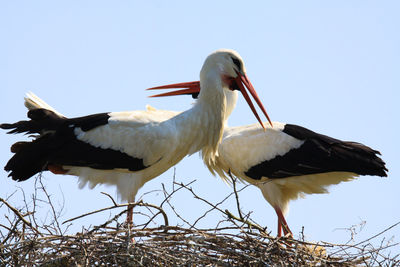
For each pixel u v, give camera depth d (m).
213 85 13.30
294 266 10.79
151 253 10.24
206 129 13.17
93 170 12.91
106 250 10.27
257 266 10.73
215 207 11.08
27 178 12.76
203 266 10.68
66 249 10.35
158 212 10.88
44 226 10.79
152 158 12.70
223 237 10.83
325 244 11.41
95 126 12.72
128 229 10.35
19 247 10.44
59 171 13.20
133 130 12.66
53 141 12.61
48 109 13.34
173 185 10.91
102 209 10.48
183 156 13.21
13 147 13.05
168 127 12.76
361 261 11.27
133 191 12.83
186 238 10.68
